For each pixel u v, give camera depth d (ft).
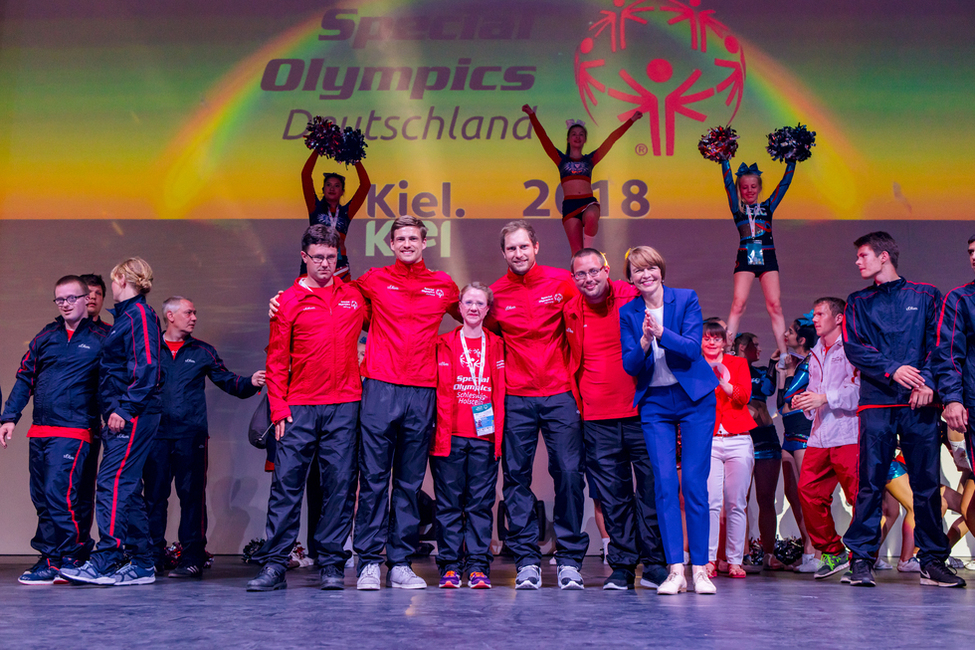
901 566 15.99
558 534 12.60
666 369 11.71
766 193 21.36
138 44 22.15
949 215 21.04
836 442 14.57
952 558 17.74
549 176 21.56
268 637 7.79
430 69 21.97
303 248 12.78
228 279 21.35
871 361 13.03
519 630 8.21
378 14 22.18
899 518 19.22
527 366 12.72
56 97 21.99
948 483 19.51
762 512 16.78
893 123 21.39
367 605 10.16
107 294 21.31
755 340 18.85
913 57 21.58
